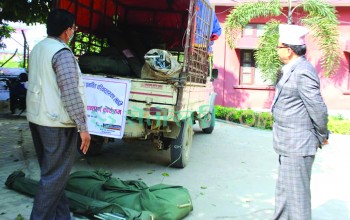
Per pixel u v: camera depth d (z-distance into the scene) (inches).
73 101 121.8
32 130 131.2
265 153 313.3
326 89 559.2
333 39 473.7
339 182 237.8
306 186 133.0
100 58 232.8
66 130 127.0
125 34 288.5
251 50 581.0
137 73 239.0
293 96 130.3
